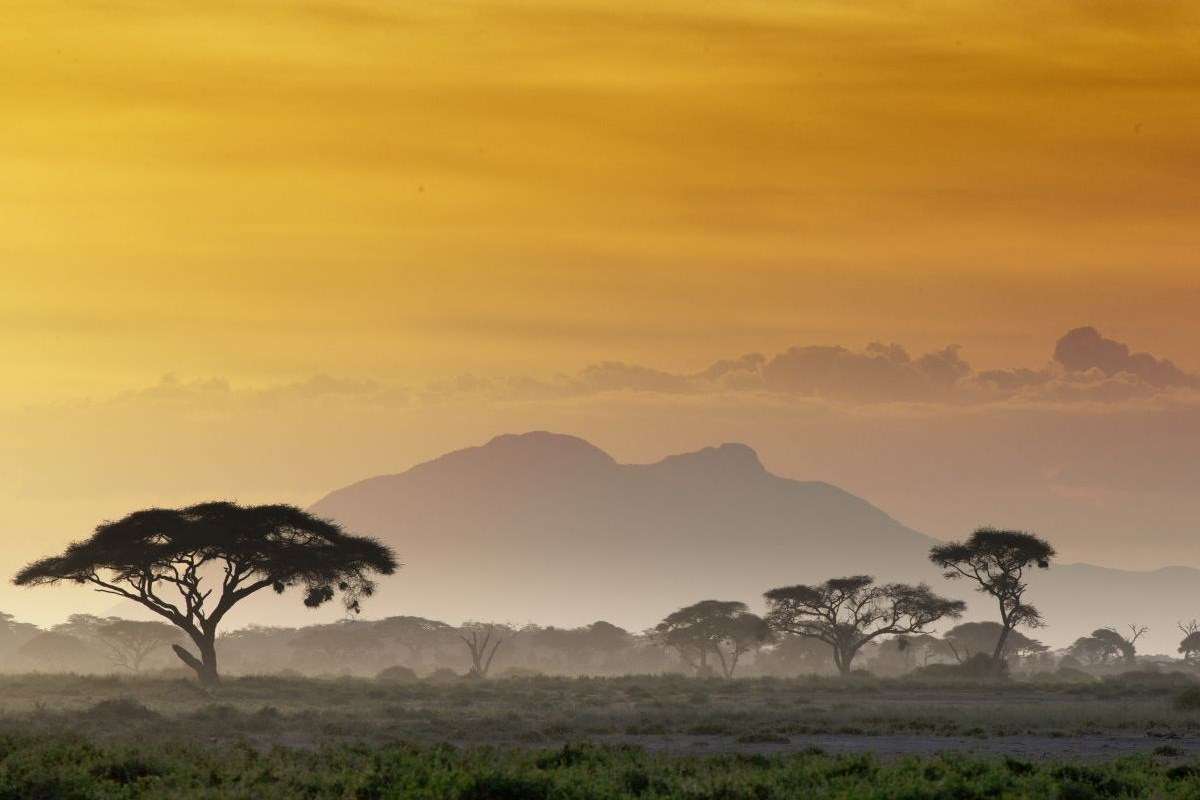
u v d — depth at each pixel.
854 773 92.44
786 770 93.38
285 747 116.69
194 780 86.75
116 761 92.44
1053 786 87.06
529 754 105.31
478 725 154.12
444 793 82.06
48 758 92.94
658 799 82.75
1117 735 147.00
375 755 98.00
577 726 153.88
